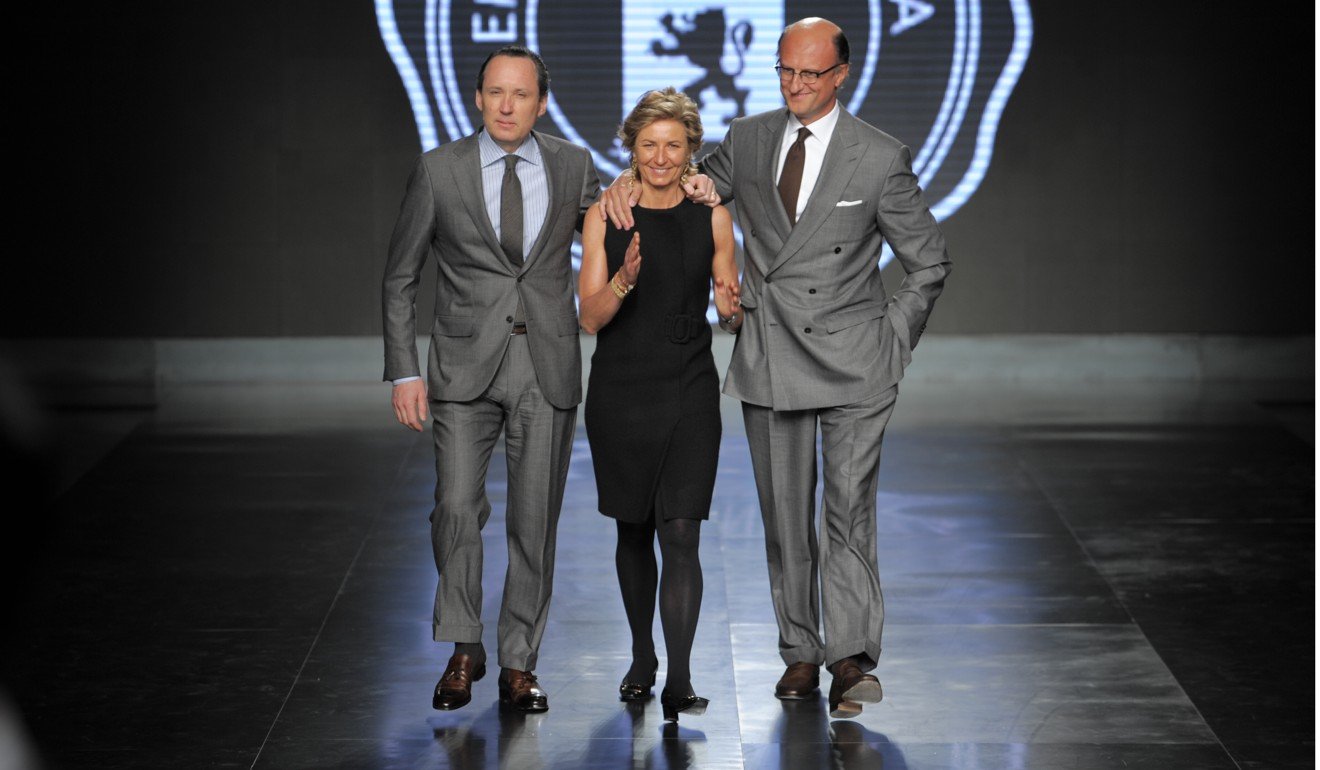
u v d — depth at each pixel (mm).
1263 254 21578
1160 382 21609
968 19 21344
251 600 11000
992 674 9195
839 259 8250
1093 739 8039
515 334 8188
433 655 9648
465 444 8305
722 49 21344
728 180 8633
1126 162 21516
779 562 8688
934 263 8438
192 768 7605
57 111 21281
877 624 8359
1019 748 7891
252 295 21750
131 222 21500
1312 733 8117
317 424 18375
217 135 21438
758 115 8539
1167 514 13711
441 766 7629
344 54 21406
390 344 8398
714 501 14266
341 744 7980
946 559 12109
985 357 21969
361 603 10914
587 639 9953
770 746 7918
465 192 8094
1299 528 13148
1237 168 21484
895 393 8414
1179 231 21625
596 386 8180
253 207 21609
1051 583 11383
